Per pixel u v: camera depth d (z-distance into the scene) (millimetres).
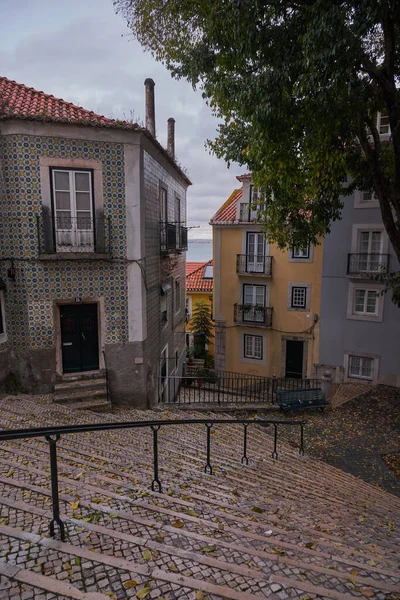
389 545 3879
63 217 9500
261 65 7426
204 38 8125
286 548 3225
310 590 2504
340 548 3418
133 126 9508
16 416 7773
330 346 16047
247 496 4781
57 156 9219
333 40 5922
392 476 8312
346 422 11383
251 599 2316
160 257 12562
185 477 5145
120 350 10438
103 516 3309
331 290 15742
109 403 9898
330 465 8570
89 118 9633
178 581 2410
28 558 2520
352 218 15031
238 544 3184
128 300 10320
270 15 6887
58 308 9984
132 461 5641
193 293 23469
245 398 14555
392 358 15023
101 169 9586
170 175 14078
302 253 16984
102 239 9781
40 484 3992
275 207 10062
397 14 6273
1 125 8867
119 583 2361
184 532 3168
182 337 17734
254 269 17844
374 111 8227
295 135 7824
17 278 9469
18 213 9180
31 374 9852
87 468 4852
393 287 11555
